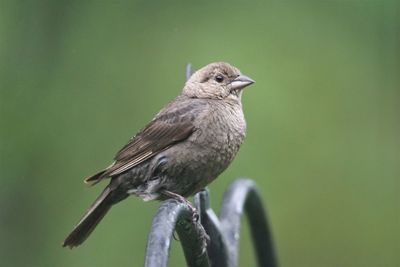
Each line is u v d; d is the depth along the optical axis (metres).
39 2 14.11
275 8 14.63
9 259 13.38
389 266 13.55
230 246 7.71
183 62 14.16
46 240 13.40
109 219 13.05
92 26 14.29
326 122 13.79
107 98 13.94
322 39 14.41
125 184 9.02
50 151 13.62
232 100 9.42
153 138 8.96
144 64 14.18
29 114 13.68
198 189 9.14
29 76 13.87
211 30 14.41
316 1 14.67
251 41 14.33
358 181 13.70
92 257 13.05
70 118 13.77
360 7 14.55
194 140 8.91
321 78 14.09
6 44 13.87
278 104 13.68
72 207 13.48
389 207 13.67
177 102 9.32
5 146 13.55
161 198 9.05
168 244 6.23
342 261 13.50
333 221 13.48
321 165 13.60
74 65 14.09
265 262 8.47
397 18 14.36
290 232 13.35
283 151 13.45
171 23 14.44
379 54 14.33
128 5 14.48
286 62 14.16
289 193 13.36
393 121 14.11
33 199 13.50
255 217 8.40
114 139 13.72
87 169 13.55
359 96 14.06
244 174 13.23
